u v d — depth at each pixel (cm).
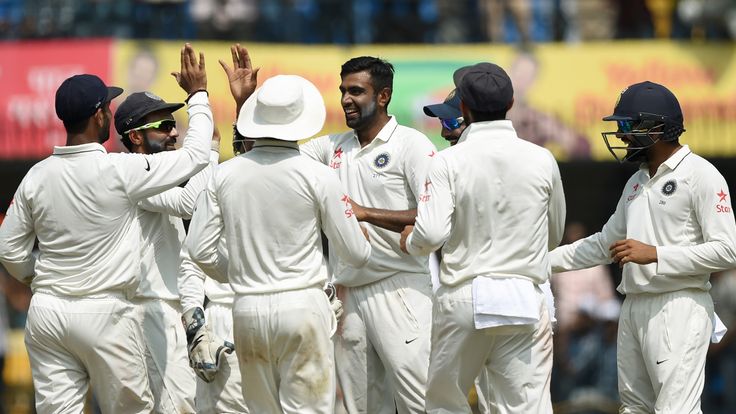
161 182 2536
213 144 2847
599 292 4772
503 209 2431
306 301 2394
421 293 2716
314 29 5575
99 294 2541
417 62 5053
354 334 2727
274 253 2397
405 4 5653
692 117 5084
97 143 2555
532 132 5056
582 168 5825
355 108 2705
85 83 2545
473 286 2431
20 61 4978
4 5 5488
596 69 5116
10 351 4916
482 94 2453
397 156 2703
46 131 4925
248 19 5519
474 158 2436
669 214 2644
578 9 5641
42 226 2544
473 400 4219
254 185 2397
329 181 2411
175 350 2752
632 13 5594
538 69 5106
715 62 5144
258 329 2398
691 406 2612
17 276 2645
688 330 2631
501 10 5622
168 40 5459
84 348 2538
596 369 4722
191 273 2731
